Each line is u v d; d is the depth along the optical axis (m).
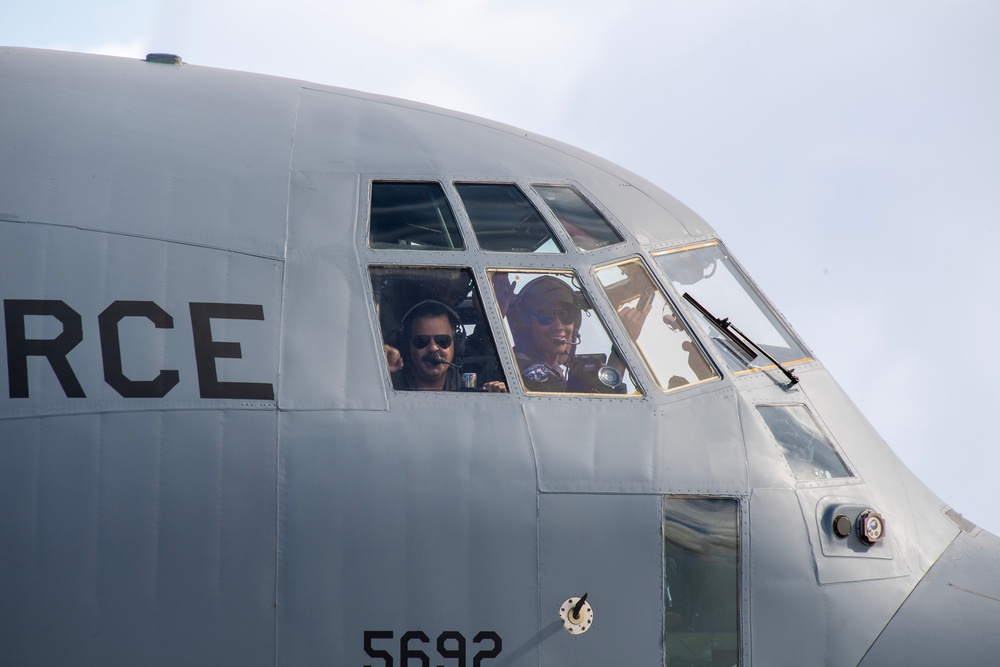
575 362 23.33
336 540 21.22
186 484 21.17
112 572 20.86
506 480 21.80
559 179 26.06
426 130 26.84
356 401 21.91
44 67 27.39
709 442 23.12
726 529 22.70
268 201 23.66
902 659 22.73
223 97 27.06
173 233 22.78
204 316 22.08
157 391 21.52
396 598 21.22
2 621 20.59
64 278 22.05
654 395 23.30
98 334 21.73
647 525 22.14
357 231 23.59
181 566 20.97
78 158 23.81
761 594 22.62
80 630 20.70
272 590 21.02
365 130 26.30
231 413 21.52
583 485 22.06
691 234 26.81
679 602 22.27
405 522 21.38
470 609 21.38
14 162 23.53
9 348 21.52
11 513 20.86
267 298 22.44
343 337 22.41
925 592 23.58
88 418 21.31
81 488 21.03
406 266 23.38
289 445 21.47
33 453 21.08
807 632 22.72
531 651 21.47
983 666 22.75
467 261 23.67
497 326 23.20
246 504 21.19
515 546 21.59
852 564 23.38
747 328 26.20
